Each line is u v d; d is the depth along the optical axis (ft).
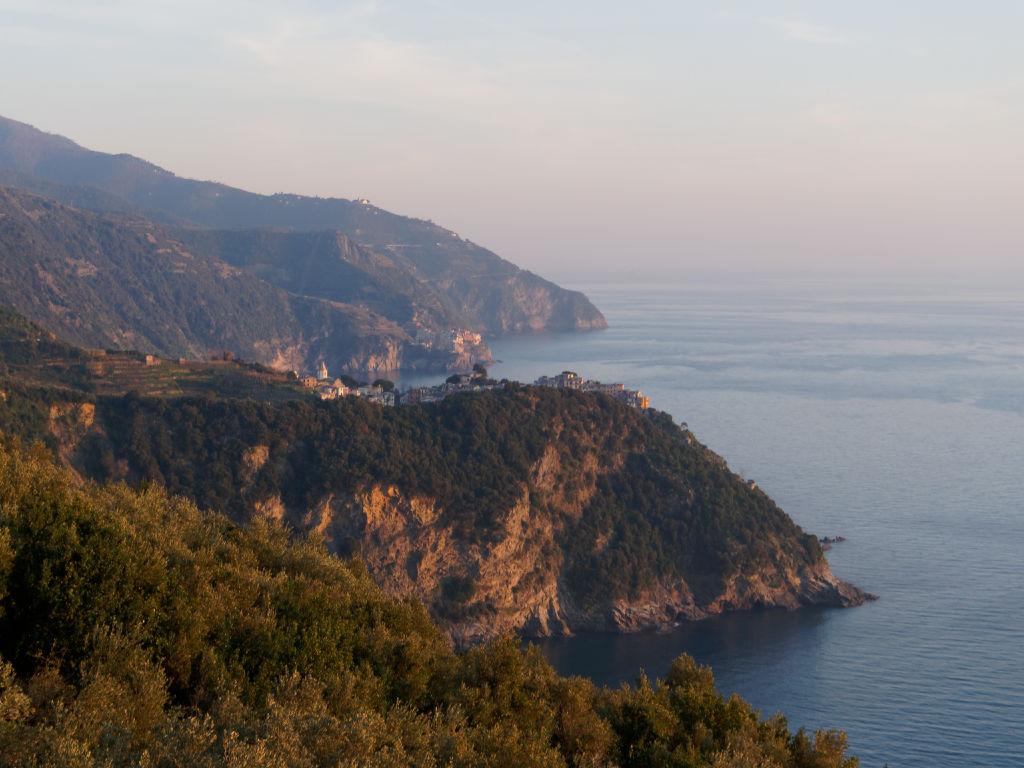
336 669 167.53
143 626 150.61
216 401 625.00
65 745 111.04
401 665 182.60
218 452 597.11
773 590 617.62
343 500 586.86
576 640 579.48
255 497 582.76
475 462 625.82
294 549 237.86
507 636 190.08
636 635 583.58
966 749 413.80
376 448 611.06
